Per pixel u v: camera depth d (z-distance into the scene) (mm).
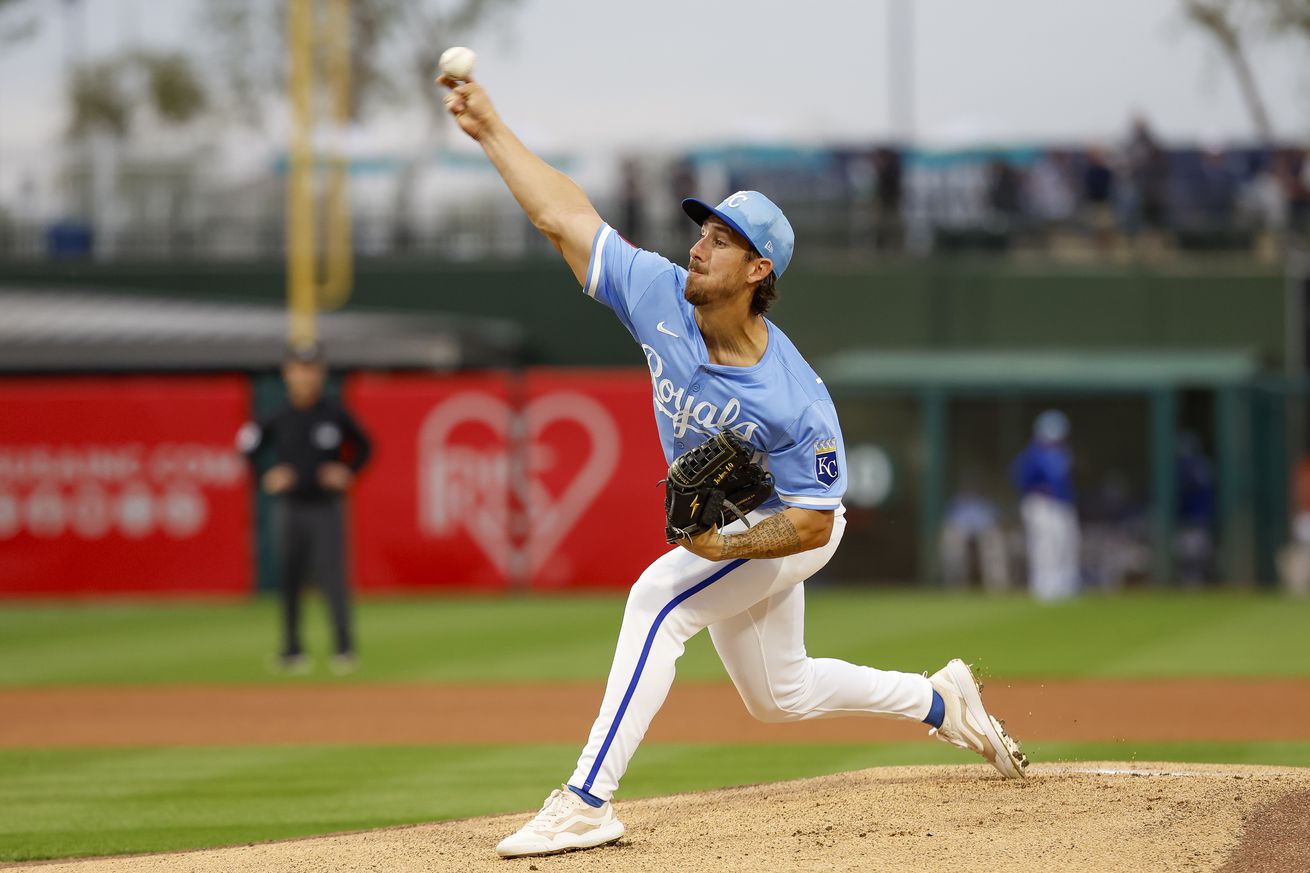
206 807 23766
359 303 85438
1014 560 70875
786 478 17328
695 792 21734
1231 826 17250
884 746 29562
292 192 84000
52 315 81500
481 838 18844
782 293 81375
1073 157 82000
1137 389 70000
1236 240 81125
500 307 85000
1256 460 69812
